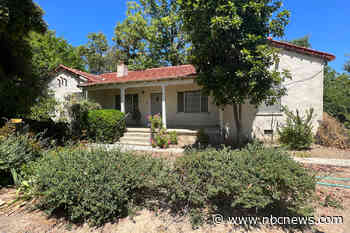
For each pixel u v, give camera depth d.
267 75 5.67
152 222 2.82
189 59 6.72
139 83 10.42
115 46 27.02
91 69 32.12
